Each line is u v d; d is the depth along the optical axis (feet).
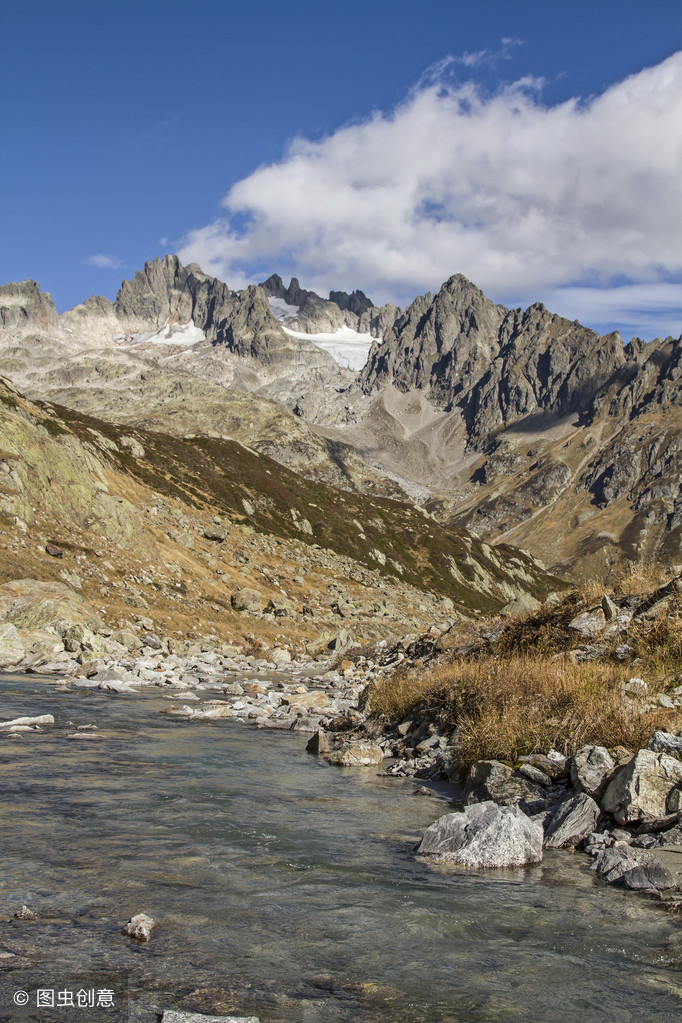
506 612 76.84
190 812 34.12
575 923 22.36
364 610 245.86
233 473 372.79
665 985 18.26
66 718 61.46
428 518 517.55
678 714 41.11
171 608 160.35
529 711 45.52
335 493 457.27
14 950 18.76
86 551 158.20
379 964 19.07
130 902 22.57
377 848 30.30
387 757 53.42
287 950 19.71
